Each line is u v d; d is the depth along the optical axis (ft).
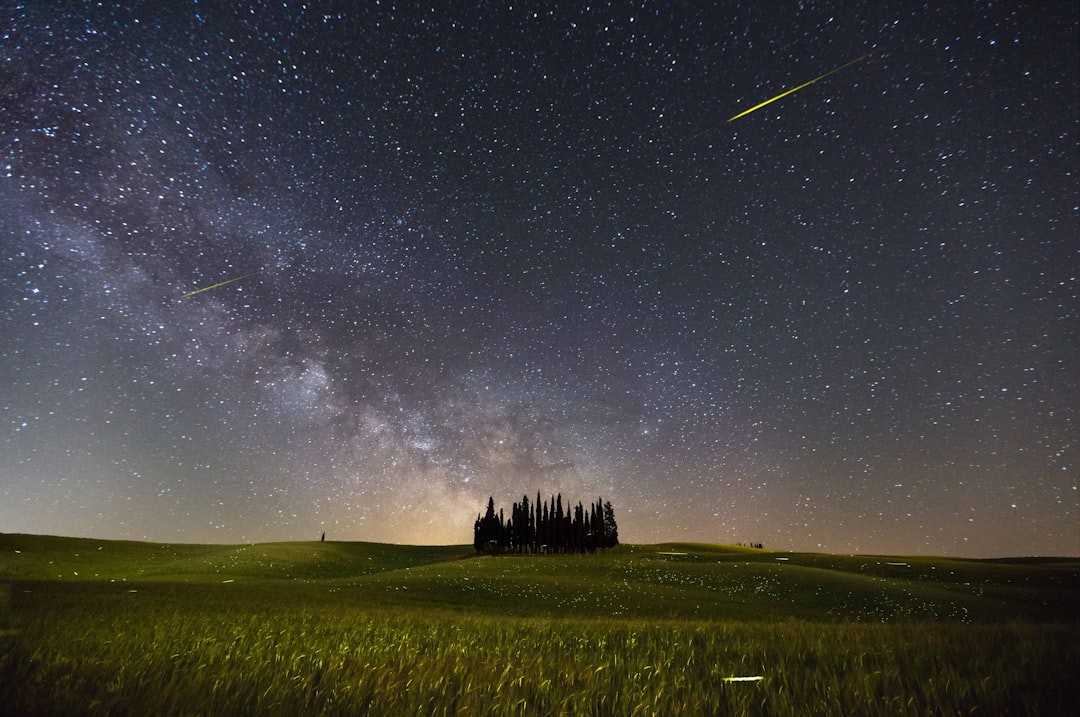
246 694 18.97
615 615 107.65
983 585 179.32
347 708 17.83
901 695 20.07
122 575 209.26
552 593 147.64
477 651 33.01
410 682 21.30
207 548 312.29
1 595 69.00
